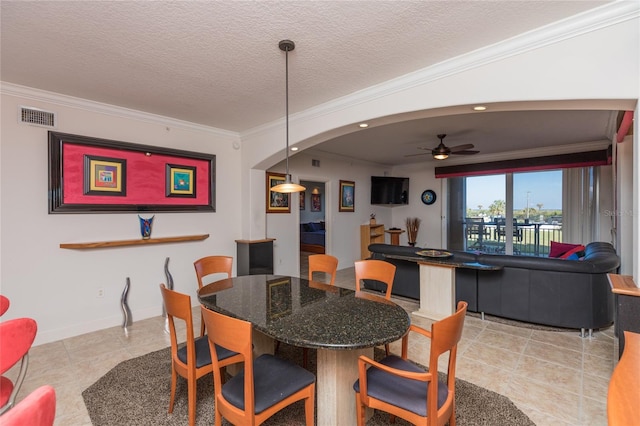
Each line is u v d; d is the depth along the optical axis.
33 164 3.03
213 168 4.38
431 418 1.31
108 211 3.45
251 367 1.36
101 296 3.45
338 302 2.03
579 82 1.94
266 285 2.48
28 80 2.80
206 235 4.27
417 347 2.99
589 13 1.85
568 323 3.27
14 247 2.94
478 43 2.20
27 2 1.71
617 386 1.04
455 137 5.05
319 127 3.47
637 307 1.88
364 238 7.29
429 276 3.78
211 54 2.33
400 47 2.25
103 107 3.41
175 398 2.18
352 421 1.78
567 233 5.82
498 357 2.78
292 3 1.75
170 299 1.86
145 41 2.14
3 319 2.89
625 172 3.80
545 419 1.96
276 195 5.62
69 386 2.32
